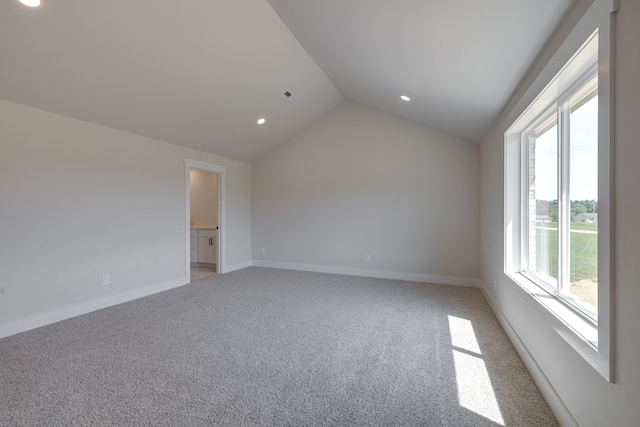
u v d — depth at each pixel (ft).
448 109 11.96
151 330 9.60
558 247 6.48
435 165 16.16
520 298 7.84
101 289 11.85
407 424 5.36
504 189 9.52
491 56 6.92
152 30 8.79
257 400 6.03
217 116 14.37
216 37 9.88
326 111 18.21
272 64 12.20
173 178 15.19
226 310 11.59
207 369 7.22
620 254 3.57
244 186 20.29
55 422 5.35
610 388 3.78
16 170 9.47
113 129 12.37
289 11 8.96
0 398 6.02
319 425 5.33
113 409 5.71
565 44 4.81
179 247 15.48
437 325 10.05
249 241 20.76
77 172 11.10
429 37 7.07
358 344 8.63
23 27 7.45
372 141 17.48
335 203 18.40
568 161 6.31
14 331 9.32
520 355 7.78
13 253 9.38
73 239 10.95
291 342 8.76
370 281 16.35
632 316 3.34
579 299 5.82
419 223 16.48
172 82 11.16
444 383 6.64
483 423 5.38
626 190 3.46
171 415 5.56
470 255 15.48
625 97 3.46
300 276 17.58
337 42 9.71
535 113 7.56
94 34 8.24
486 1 5.13
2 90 8.90
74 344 8.54
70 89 9.75
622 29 3.51
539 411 5.69
